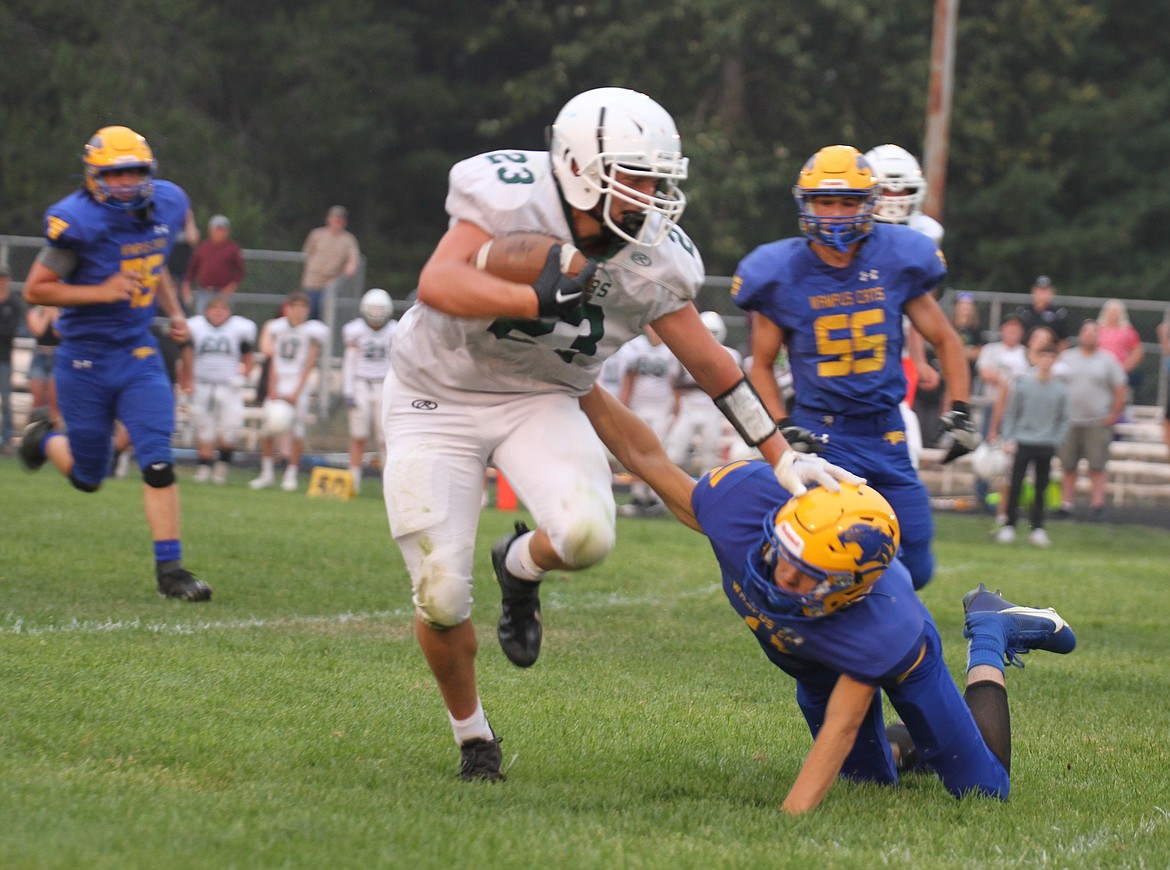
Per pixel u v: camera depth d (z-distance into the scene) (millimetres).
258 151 108375
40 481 47750
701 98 108125
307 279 66875
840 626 14062
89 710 16781
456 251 13305
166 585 26109
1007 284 111375
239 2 108562
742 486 14586
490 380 14539
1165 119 116688
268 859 11578
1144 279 109875
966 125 107375
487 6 113812
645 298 14008
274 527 37938
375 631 24109
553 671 21609
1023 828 14078
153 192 26078
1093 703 21516
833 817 14086
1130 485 70000
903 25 109688
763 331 21375
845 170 19922
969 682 16172
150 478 26125
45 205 93062
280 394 53875
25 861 11102
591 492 14414
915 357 29891
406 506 14586
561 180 13445
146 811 12805
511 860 12000
